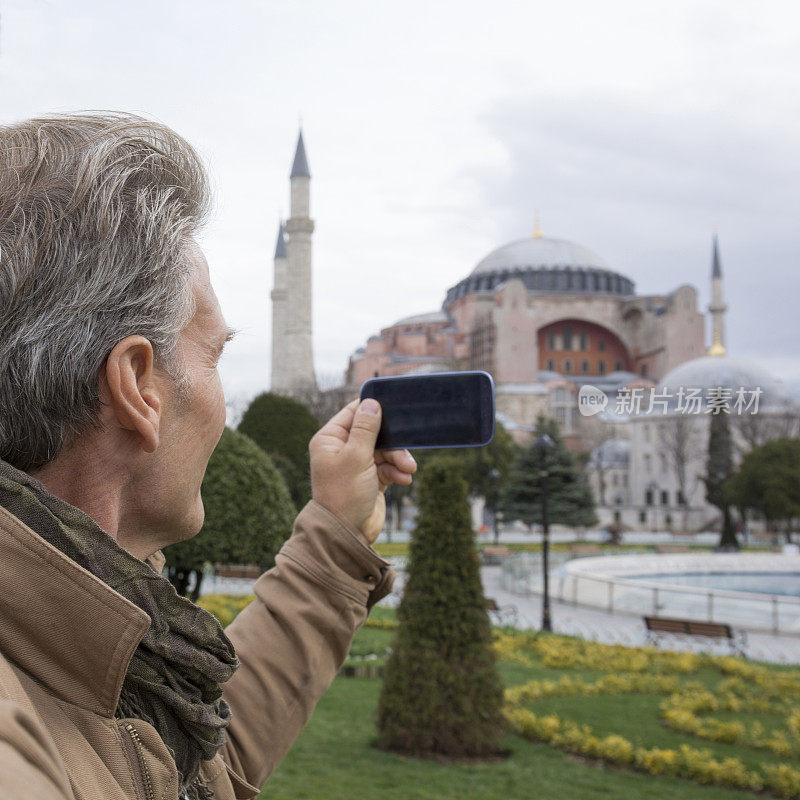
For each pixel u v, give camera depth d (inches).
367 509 49.8
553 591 997.2
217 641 31.9
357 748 301.1
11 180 27.1
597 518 1968.5
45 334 26.0
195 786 35.5
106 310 26.8
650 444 2874.0
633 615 820.6
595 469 3097.9
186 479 31.1
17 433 26.5
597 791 270.5
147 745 26.8
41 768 18.3
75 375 26.5
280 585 50.3
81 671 24.3
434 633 308.2
